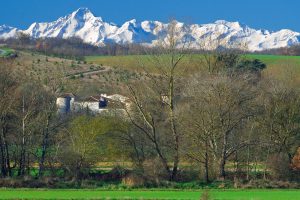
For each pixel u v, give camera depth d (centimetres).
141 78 15275
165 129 14100
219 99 13488
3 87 13625
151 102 14262
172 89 14038
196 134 13425
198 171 13350
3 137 13325
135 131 14125
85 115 14725
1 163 13512
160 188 11981
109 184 12312
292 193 11156
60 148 13538
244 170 13638
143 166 13138
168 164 14025
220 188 12250
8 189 11381
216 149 13388
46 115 13750
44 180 12044
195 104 13612
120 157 13975
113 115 14525
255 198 10056
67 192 10956
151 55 14500
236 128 13962
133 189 11756
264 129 14412
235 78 14200
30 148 13562
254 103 14138
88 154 13325
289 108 14588
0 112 13325
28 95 14062
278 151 14188
